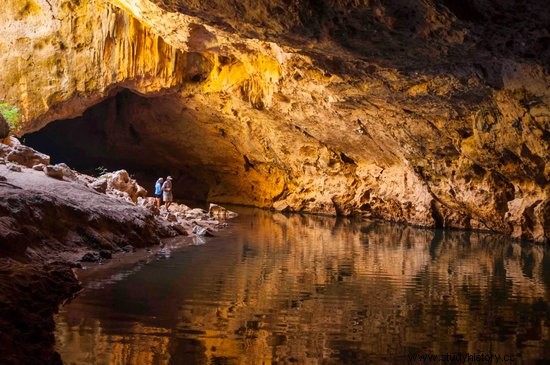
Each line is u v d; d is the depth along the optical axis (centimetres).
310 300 891
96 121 3294
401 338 707
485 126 1719
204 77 2362
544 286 1066
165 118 2939
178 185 3450
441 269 1234
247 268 1142
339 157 2605
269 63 2069
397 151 2220
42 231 1101
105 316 751
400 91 1717
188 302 843
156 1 1268
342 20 1171
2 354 552
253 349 644
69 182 1464
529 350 672
